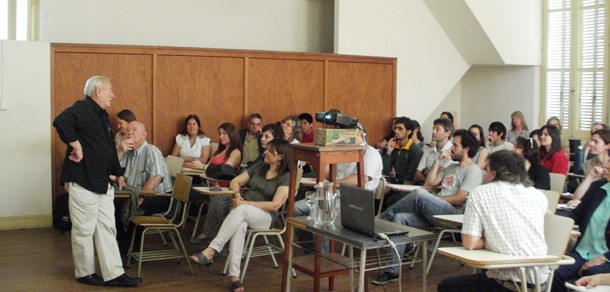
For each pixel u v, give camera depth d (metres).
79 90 6.43
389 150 6.77
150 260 4.82
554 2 8.51
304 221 3.65
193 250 5.32
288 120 6.38
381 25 8.03
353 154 3.86
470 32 8.29
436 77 8.48
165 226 4.64
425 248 3.41
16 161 6.14
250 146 6.91
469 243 3.03
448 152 5.43
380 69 7.99
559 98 8.49
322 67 7.61
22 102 6.14
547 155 5.80
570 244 3.69
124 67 6.64
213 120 7.09
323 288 4.35
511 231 2.96
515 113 8.19
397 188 5.28
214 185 5.81
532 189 3.09
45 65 6.23
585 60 8.20
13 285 4.33
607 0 7.91
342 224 3.45
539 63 8.70
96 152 4.19
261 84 7.30
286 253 3.88
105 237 4.32
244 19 7.92
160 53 6.79
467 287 3.11
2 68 6.05
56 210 6.17
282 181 4.53
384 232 3.22
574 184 6.47
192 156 6.75
